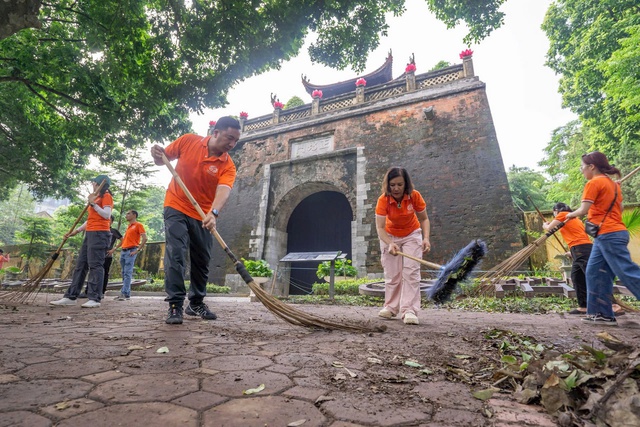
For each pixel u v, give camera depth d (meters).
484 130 11.49
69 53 8.52
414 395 1.29
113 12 7.06
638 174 16.52
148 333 2.51
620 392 1.13
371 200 12.57
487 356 2.03
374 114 13.68
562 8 16.88
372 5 6.79
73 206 19.27
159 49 7.45
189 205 3.16
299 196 15.01
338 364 1.70
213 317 3.50
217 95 7.69
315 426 0.98
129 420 0.98
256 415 1.05
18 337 2.28
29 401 1.11
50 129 12.11
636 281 3.28
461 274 3.21
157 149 3.16
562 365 1.43
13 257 24.14
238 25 6.54
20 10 3.50
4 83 10.47
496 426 1.03
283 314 2.86
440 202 11.38
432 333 2.90
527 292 7.07
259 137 16.23
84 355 1.77
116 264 18.25
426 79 13.41
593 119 16.47
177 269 3.04
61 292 9.45
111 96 9.07
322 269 10.49
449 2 6.35
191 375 1.45
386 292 4.13
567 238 4.81
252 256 14.45
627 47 10.77
